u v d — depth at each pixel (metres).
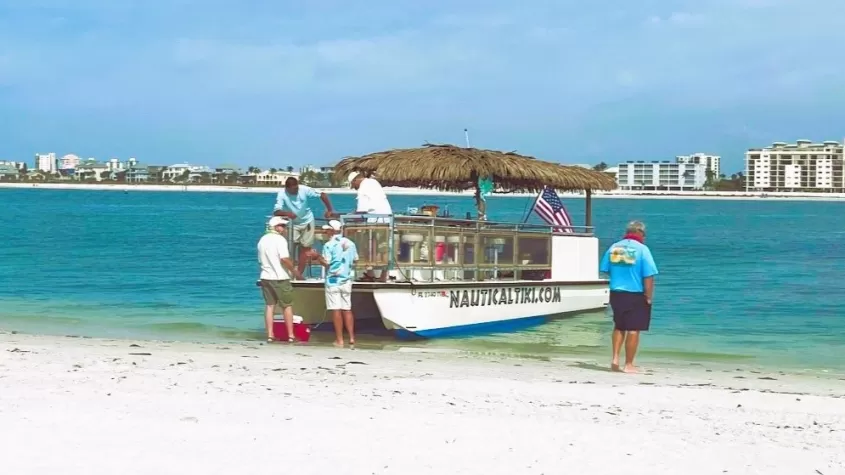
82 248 39.03
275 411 8.08
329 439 7.12
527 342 14.89
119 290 22.94
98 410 7.93
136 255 35.22
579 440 7.33
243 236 50.50
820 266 33.78
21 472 6.08
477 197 16.73
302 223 14.89
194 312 18.84
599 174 18.61
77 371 10.09
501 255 16.30
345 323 13.98
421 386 9.73
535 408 8.66
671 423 8.18
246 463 6.41
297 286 14.42
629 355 11.83
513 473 6.39
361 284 13.89
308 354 12.67
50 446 6.70
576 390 9.80
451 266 15.27
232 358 11.74
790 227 78.75
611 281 11.83
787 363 13.52
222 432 7.24
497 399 9.07
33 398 8.40
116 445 6.77
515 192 17.98
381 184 16.89
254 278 26.25
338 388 9.42
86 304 20.00
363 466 6.43
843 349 15.01
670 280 27.98
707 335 16.55
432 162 16.12
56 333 15.39
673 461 6.81
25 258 32.91
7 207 106.88
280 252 13.97
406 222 14.51
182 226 63.22
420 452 6.82
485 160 16.22
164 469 6.21
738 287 25.72
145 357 11.52
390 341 14.66
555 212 17.69
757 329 17.36
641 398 9.43
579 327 16.58
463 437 7.30
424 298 14.50
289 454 6.66
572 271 17.88
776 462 6.87
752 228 76.06
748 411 8.89
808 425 8.27
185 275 27.03
